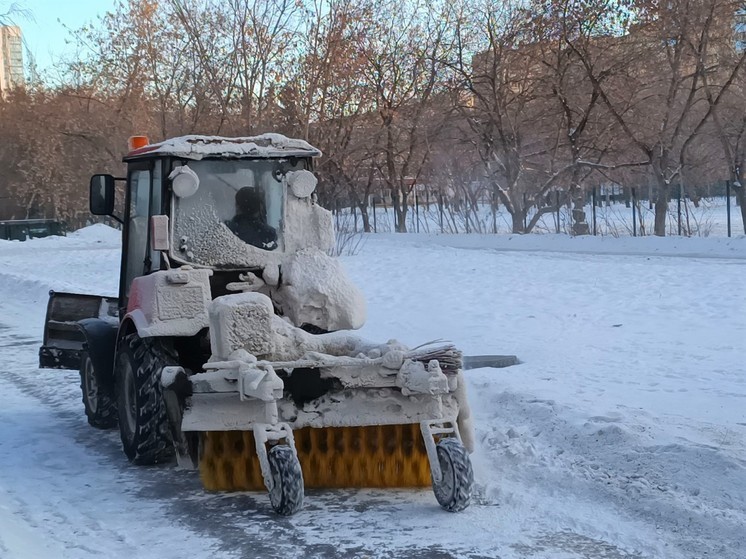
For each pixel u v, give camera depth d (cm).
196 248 702
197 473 675
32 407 938
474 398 845
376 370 601
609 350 1084
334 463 625
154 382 668
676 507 542
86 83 3838
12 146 5272
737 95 3012
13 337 1498
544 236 2773
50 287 2077
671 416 737
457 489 561
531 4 3206
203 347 689
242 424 581
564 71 3136
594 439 678
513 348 1106
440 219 3647
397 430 626
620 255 2347
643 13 2923
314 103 3206
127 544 526
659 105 3097
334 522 555
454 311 1476
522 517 553
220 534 539
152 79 3391
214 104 3228
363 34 3278
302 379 596
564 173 3384
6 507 599
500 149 3478
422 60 3672
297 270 703
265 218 724
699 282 1694
